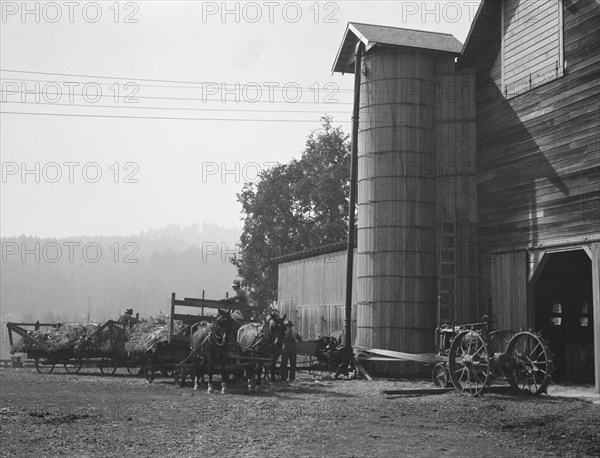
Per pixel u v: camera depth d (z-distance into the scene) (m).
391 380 25.23
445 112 27.98
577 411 15.12
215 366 20.62
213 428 12.62
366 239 28.23
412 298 27.33
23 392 19.20
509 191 24.86
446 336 22.45
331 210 54.81
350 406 16.11
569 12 22.20
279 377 25.67
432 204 27.94
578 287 26.00
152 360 23.00
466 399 17.19
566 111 22.16
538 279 25.61
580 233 21.20
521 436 12.21
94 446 10.84
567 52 22.22
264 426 12.91
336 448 10.77
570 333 25.66
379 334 27.41
